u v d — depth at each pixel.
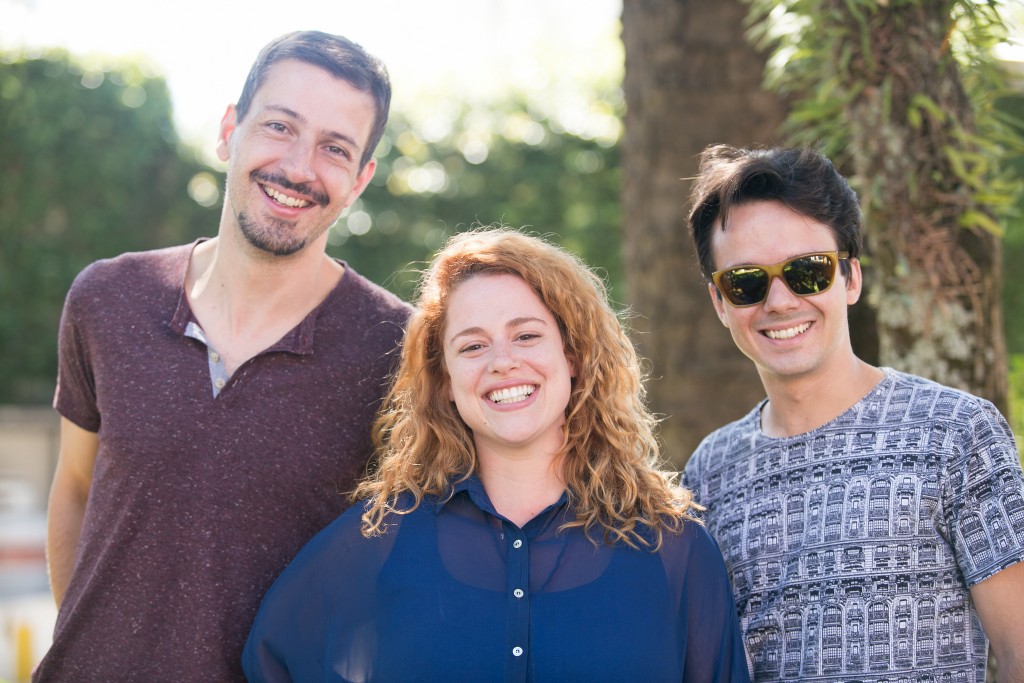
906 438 2.32
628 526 2.35
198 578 2.52
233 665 2.53
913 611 2.24
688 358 4.43
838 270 2.43
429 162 11.11
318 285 2.77
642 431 2.55
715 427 4.40
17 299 10.05
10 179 9.95
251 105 2.64
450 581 2.28
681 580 2.34
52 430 6.62
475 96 11.30
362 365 2.71
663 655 2.23
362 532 2.38
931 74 2.96
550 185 10.82
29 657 6.05
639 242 4.60
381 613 2.29
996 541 2.17
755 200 2.46
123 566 2.55
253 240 2.60
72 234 10.18
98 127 10.16
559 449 2.45
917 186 2.97
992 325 3.02
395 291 10.82
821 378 2.44
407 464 2.48
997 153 3.15
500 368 2.33
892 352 3.04
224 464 2.55
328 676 2.32
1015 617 2.16
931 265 2.96
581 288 2.51
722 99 4.39
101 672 2.54
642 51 4.57
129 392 2.61
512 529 2.33
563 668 2.18
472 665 2.19
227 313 2.70
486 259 2.45
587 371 2.49
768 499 2.46
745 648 2.41
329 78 2.64
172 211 10.62
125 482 2.56
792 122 3.53
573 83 11.34
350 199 2.78
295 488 2.59
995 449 2.23
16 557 6.35
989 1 2.89
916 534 2.26
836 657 2.28
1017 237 7.30
